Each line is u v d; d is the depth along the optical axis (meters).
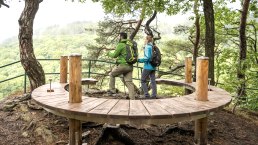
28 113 6.51
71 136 4.83
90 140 5.46
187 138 5.78
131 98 6.79
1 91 22.05
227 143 6.09
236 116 8.33
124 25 16.11
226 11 13.91
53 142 5.44
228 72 10.90
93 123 6.01
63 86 6.17
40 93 5.36
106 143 5.30
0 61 41.59
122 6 12.02
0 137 5.68
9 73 29.14
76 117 4.30
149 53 6.83
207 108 4.31
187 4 11.92
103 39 16.59
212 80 9.59
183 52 18.77
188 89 7.25
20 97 7.53
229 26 14.79
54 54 41.88
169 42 17.95
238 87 9.94
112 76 7.20
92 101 4.66
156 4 11.44
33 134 5.74
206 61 4.82
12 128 6.03
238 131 6.94
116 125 5.42
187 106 4.43
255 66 9.73
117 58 6.86
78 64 4.49
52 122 6.06
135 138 5.61
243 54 11.75
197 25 13.62
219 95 5.44
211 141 6.05
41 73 7.68
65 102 4.57
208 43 9.63
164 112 4.02
